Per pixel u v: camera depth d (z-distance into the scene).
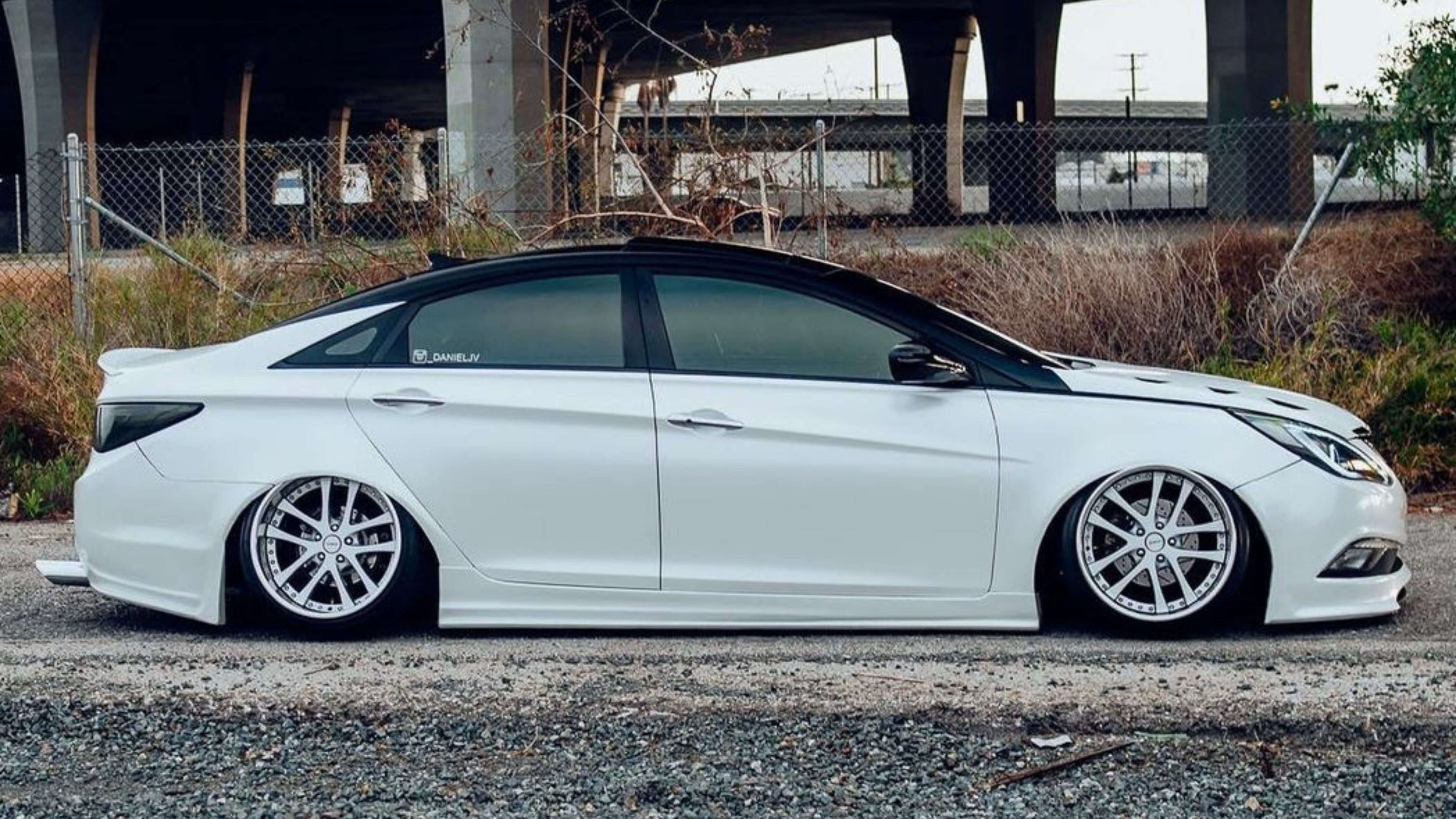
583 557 6.33
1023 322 11.52
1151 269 11.81
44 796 4.67
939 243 13.28
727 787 4.68
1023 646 6.17
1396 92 12.52
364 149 13.06
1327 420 6.50
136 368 6.72
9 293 12.41
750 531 6.28
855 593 6.27
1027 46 61.22
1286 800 4.56
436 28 64.50
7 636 6.58
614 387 6.34
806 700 5.46
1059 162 75.69
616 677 5.78
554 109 41.12
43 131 50.25
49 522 9.80
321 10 59.66
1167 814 4.46
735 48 12.88
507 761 4.93
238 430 6.43
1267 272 12.16
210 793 4.68
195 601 6.43
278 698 5.56
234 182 14.55
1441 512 9.45
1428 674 5.71
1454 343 11.45
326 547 6.39
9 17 50.44
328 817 4.48
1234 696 5.45
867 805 4.54
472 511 6.34
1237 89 39.19
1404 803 4.53
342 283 12.55
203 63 69.12
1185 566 6.26
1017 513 6.23
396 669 5.94
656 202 12.29
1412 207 12.82
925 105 68.75
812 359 6.37
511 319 6.48
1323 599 6.31
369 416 6.38
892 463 6.23
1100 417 6.25
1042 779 4.75
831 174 17.16
